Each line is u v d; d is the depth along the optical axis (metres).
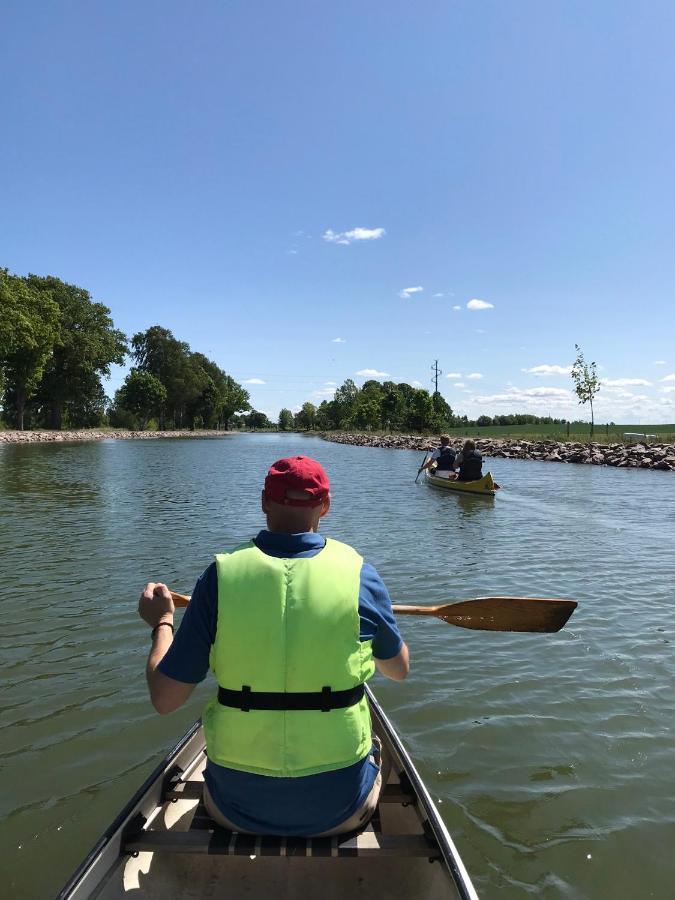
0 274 41.91
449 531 10.20
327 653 1.79
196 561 7.83
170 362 83.19
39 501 13.48
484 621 3.10
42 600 6.20
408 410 63.59
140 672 4.59
